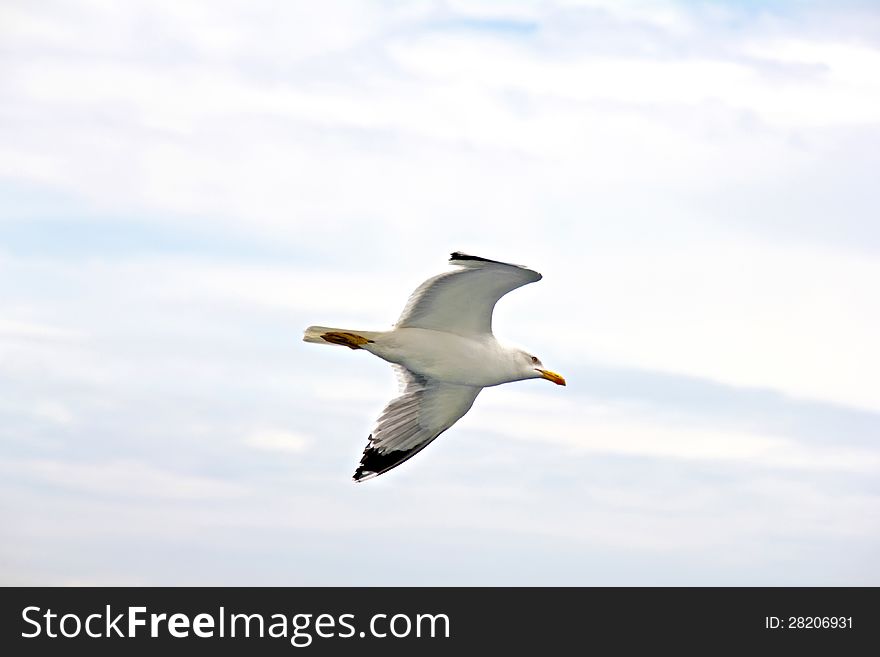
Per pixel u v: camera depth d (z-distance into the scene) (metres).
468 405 14.38
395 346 13.11
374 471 14.66
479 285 12.54
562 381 13.71
